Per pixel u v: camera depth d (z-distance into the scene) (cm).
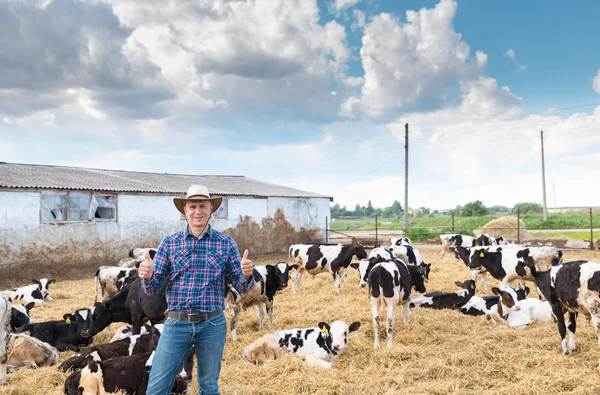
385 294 677
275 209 2692
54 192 1755
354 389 529
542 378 532
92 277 1741
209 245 359
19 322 859
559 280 610
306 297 1127
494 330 753
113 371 497
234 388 531
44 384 563
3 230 1608
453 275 1406
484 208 5753
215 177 3116
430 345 685
